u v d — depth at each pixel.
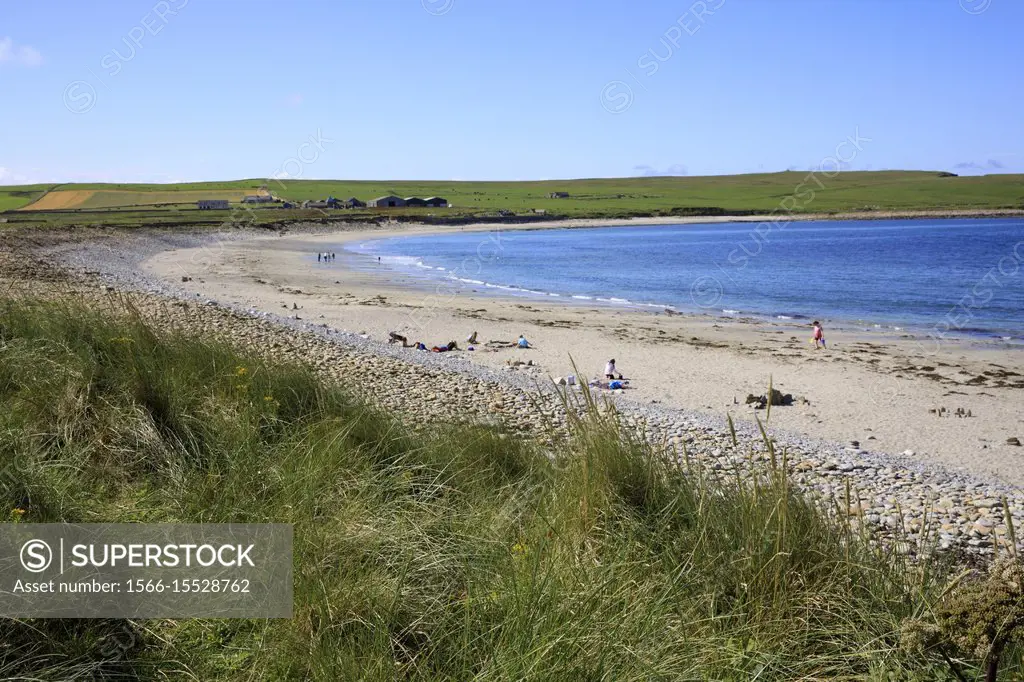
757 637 3.63
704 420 13.11
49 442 5.34
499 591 3.74
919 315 29.55
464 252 70.31
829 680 3.43
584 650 3.24
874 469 10.31
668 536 4.54
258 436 5.79
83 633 3.43
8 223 75.31
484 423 8.45
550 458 6.49
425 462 5.88
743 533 4.32
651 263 57.28
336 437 5.66
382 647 3.34
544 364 18.20
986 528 7.89
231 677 3.30
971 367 19.02
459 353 19.30
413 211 143.62
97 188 162.62
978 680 3.38
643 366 18.31
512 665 3.13
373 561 4.11
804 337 23.81
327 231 106.06
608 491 4.89
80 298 9.36
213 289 32.00
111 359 6.80
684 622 3.65
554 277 46.88
